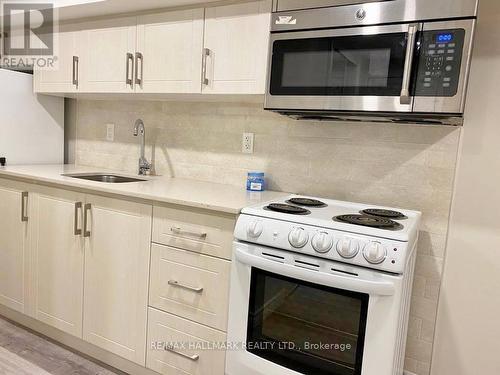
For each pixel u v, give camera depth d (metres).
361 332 1.30
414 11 1.39
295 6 1.65
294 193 2.07
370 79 1.49
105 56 2.22
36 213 2.11
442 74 1.36
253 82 1.81
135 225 1.78
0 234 2.29
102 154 2.73
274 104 1.70
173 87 2.03
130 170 2.62
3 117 2.44
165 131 2.46
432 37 1.37
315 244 1.32
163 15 2.02
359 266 1.28
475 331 1.74
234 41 1.84
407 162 1.80
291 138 2.06
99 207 1.88
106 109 2.68
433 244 1.78
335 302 1.35
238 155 2.23
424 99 1.40
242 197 1.80
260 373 1.50
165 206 1.69
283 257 1.39
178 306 1.69
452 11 1.34
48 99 2.69
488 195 1.67
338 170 1.96
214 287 1.60
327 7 1.55
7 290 2.29
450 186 1.73
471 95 1.65
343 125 1.93
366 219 1.44
